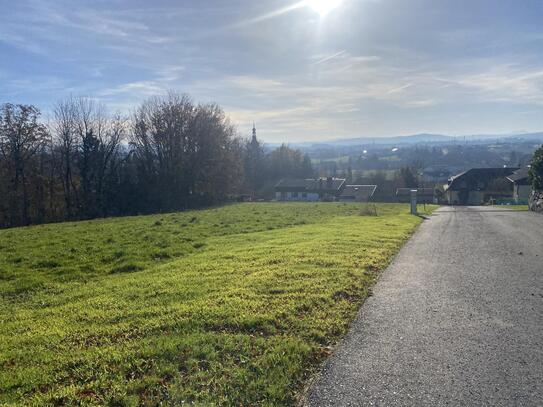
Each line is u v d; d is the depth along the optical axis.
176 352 5.08
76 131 46.72
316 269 9.47
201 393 4.15
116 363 4.89
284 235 16.12
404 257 11.38
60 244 15.54
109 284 9.10
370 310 6.76
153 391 4.23
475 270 9.55
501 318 6.26
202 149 54.66
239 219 24.50
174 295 7.71
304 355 5.00
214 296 7.50
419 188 86.06
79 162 47.25
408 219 23.97
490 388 4.20
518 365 4.70
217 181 55.75
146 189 51.47
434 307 6.86
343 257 10.92
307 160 106.19
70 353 5.26
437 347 5.23
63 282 9.86
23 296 8.70
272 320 6.17
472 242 13.99
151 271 10.27
